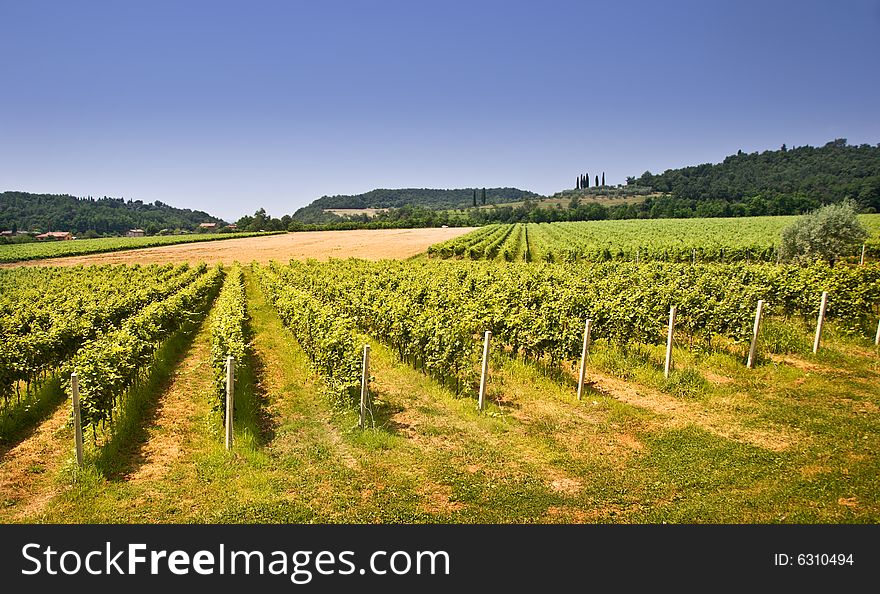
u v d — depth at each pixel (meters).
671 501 7.82
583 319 16.12
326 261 57.09
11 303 23.62
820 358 14.27
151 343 14.35
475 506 7.84
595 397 12.22
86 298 22.89
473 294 23.48
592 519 7.45
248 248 76.75
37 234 151.38
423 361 14.79
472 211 193.12
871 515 7.21
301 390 13.58
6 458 9.57
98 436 10.48
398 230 113.19
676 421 10.76
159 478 8.84
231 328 14.34
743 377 13.17
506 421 10.96
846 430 9.89
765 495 7.82
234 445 9.78
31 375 12.82
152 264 54.59
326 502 8.03
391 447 9.83
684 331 16.80
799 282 18.16
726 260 42.19
